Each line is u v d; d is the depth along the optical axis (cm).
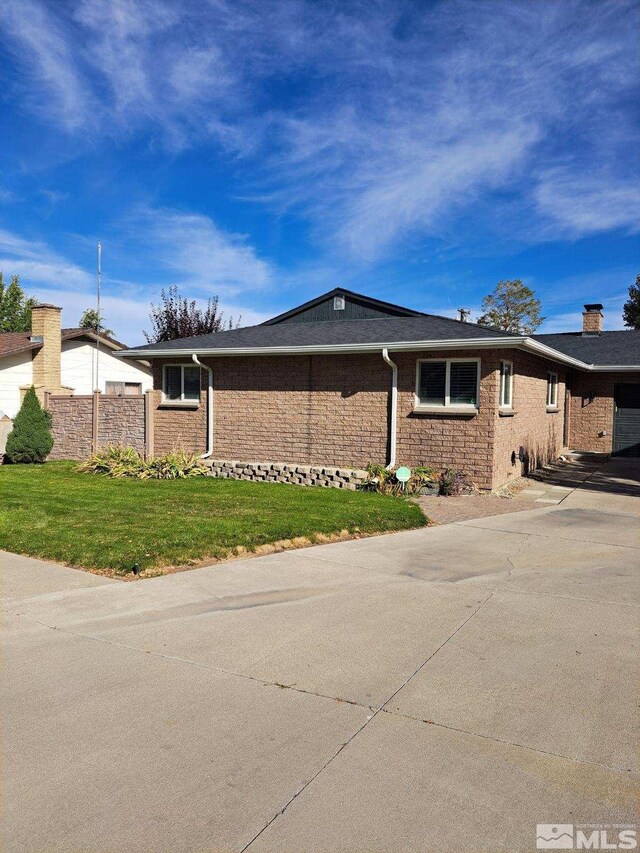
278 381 1311
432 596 537
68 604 510
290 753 301
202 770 287
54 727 324
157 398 1460
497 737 314
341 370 1240
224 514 834
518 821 252
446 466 1132
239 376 1355
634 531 802
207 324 2605
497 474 1120
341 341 1212
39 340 1948
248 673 388
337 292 1761
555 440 1614
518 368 1233
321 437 1269
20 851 236
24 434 1428
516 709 343
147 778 281
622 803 263
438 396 1148
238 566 624
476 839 242
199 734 318
